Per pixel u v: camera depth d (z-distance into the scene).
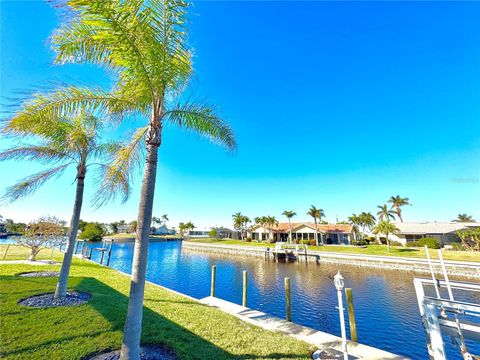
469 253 27.72
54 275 10.41
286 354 4.55
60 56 3.74
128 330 3.54
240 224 68.38
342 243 50.06
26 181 7.05
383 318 12.10
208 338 5.00
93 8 3.09
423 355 8.60
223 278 22.27
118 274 12.47
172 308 6.93
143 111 4.79
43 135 6.31
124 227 89.25
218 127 5.00
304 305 14.17
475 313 3.88
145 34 3.63
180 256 40.41
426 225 44.16
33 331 4.65
